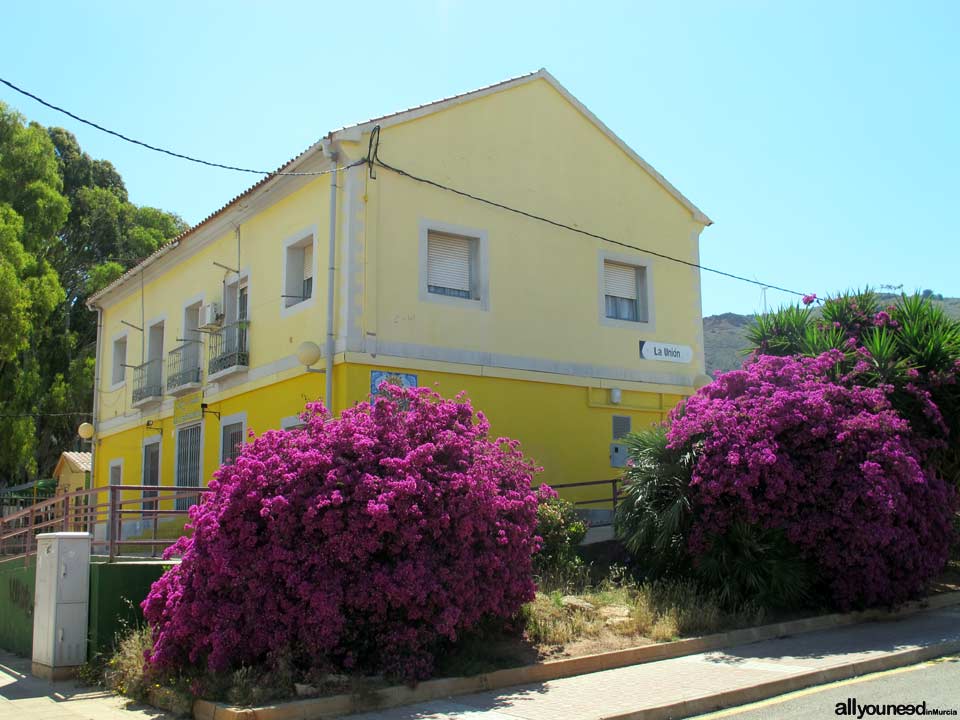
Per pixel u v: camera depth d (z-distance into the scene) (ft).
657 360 62.59
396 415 32.14
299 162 52.80
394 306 50.03
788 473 38.14
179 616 28.07
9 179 102.22
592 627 34.68
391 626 28.50
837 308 50.37
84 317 122.31
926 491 40.91
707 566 39.63
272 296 56.24
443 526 29.07
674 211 66.18
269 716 24.76
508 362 54.29
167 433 69.67
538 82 59.47
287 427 52.42
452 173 53.93
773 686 28.07
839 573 39.50
